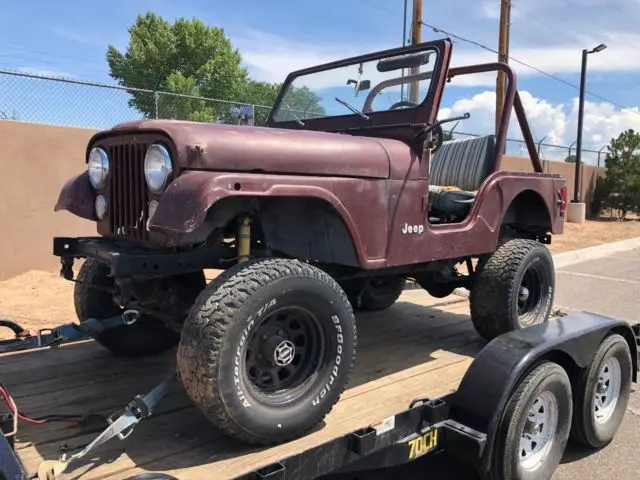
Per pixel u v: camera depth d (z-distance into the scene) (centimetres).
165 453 202
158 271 230
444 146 442
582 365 291
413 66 329
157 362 302
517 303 353
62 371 286
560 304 707
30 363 297
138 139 235
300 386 221
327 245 268
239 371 202
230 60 3547
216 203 230
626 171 1992
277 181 227
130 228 247
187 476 186
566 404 282
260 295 204
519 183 371
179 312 263
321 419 224
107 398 252
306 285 215
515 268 348
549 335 279
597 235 1527
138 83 3409
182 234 223
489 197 348
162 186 218
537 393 258
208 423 228
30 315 559
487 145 402
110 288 290
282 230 254
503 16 1412
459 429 246
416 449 238
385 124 324
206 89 3484
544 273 379
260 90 3491
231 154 222
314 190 238
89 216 279
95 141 267
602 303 716
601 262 1084
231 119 959
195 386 197
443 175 427
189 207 200
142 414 198
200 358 195
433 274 379
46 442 208
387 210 280
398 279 445
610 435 321
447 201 361
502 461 249
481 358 260
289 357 219
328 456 204
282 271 211
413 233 295
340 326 226
